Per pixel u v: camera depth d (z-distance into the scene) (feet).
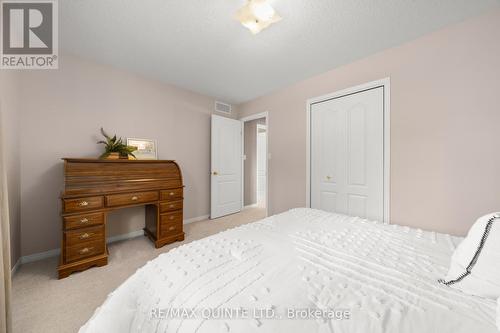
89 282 5.72
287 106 10.34
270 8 4.57
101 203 6.67
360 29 5.98
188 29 6.01
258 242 3.73
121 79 8.71
